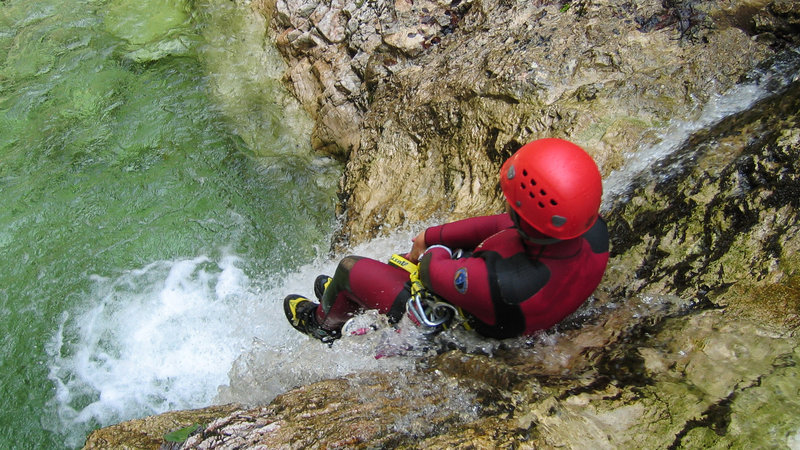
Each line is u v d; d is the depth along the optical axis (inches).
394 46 190.2
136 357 155.3
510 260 89.7
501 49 163.8
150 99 225.8
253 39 237.9
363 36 202.4
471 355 105.7
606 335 102.3
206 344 156.9
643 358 93.3
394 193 167.2
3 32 264.8
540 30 161.5
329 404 101.8
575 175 79.5
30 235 183.3
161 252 177.8
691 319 97.0
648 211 118.3
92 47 249.8
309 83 217.2
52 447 140.9
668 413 83.8
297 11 225.8
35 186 197.3
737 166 112.4
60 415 145.5
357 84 199.9
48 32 258.7
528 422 86.7
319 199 190.9
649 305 104.7
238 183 196.2
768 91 131.4
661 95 140.9
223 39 242.7
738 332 92.3
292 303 132.6
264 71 231.1
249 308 163.3
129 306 165.3
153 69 237.8
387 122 176.9
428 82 174.2
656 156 131.0
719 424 80.6
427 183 162.9
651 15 154.0
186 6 260.1
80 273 173.0
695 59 142.9
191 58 240.7
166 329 160.2
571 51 153.7
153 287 169.2
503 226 101.8
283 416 100.3
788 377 84.0
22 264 176.1
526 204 82.4
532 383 92.4
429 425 91.2
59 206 191.0
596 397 88.2
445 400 96.9
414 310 102.3
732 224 106.7
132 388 149.6
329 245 177.5
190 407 144.6
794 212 101.6
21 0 280.2
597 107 142.8
